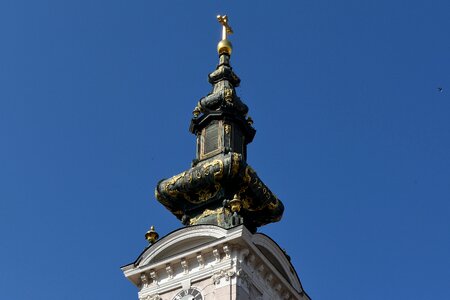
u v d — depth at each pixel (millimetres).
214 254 75312
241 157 80125
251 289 74625
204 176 79812
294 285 78688
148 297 76438
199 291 74750
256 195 80625
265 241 77000
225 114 85438
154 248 77750
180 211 81938
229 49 91625
